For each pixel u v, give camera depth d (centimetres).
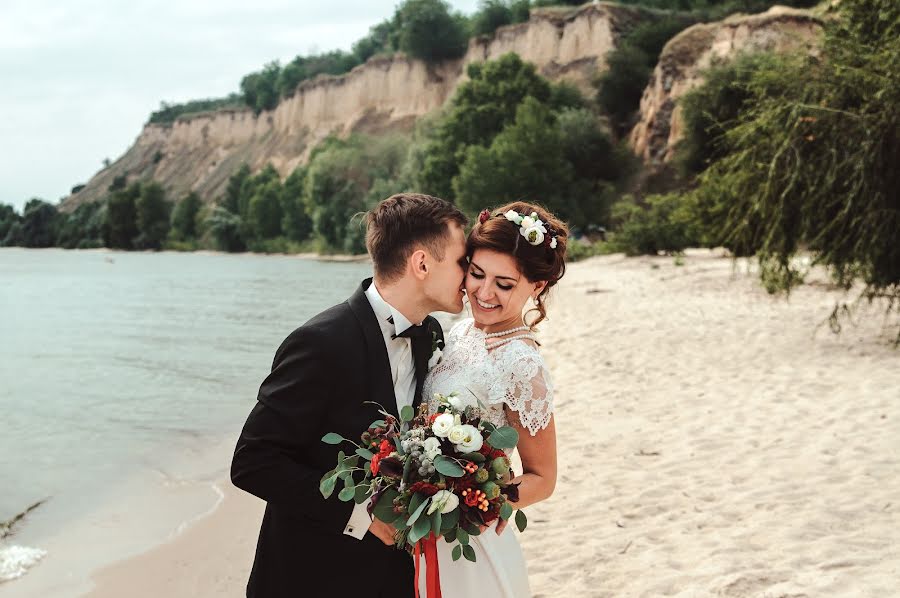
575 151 4725
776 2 5562
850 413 655
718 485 510
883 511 441
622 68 5447
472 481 192
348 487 184
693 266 2438
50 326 1903
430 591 208
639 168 4772
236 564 453
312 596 204
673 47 4791
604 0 6450
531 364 221
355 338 204
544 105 4950
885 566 368
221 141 12975
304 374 196
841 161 904
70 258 8331
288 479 193
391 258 213
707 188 1806
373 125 8744
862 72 883
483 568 221
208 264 6109
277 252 8231
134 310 2306
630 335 1205
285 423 195
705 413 700
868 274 955
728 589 355
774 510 457
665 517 464
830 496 472
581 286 2117
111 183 15100
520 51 7081
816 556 387
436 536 195
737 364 916
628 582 379
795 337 1058
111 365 1276
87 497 580
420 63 8588
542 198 4247
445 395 220
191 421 850
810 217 940
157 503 565
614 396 802
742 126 1043
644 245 3089
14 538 494
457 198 4466
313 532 204
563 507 497
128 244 10988
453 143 5159
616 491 517
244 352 1409
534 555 425
